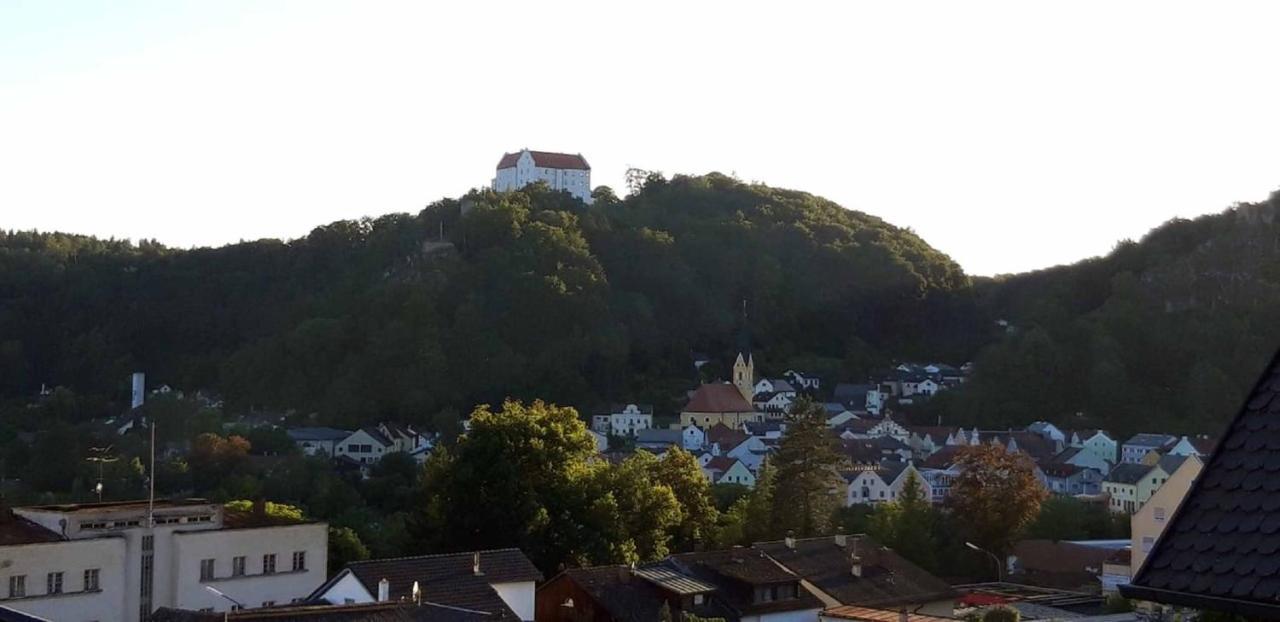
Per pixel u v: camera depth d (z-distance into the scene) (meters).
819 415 99.31
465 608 49.12
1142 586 11.05
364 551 75.38
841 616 56.66
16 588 52.31
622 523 75.75
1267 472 11.05
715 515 90.25
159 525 58.09
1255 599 10.15
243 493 147.88
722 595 59.00
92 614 54.66
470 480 72.69
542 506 71.88
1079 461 189.12
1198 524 11.18
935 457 180.00
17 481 160.62
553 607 58.09
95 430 192.38
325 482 152.88
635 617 55.50
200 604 58.34
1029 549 89.88
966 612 63.69
